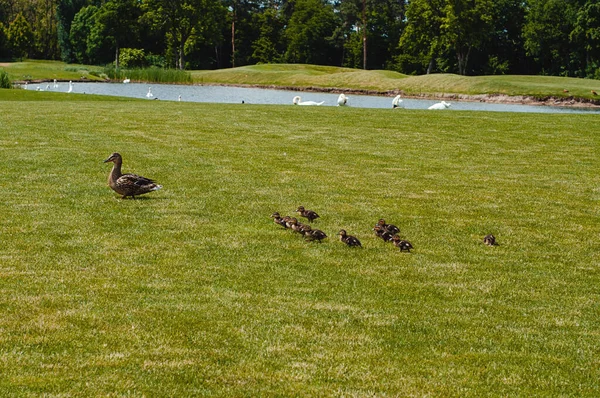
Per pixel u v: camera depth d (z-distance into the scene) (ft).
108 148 65.26
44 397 20.12
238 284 31.24
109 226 39.65
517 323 28.43
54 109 95.20
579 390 22.54
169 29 402.31
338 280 32.63
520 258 37.88
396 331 26.78
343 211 45.83
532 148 76.74
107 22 403.95
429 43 375.66
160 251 35.55
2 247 34.83
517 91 235.81
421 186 55.11
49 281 30.22
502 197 52.42
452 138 81.92
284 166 60.75
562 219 46.70
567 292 32.76
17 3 479.00
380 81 280.51
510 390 22.30
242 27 457.27
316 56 444.14
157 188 46.29
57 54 490.49
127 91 234.17
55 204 43.96
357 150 71.20
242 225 41.27
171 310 27.58
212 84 312.91
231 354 23.88
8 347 23.39
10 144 64.90
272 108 108.06
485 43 389.19
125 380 21.50
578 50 351.46
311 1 452.35
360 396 21.24
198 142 71.82
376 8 428.97
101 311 27.04
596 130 90.27
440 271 34.86
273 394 21.15
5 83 160.15
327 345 25.11
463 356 24.84
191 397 20.72
